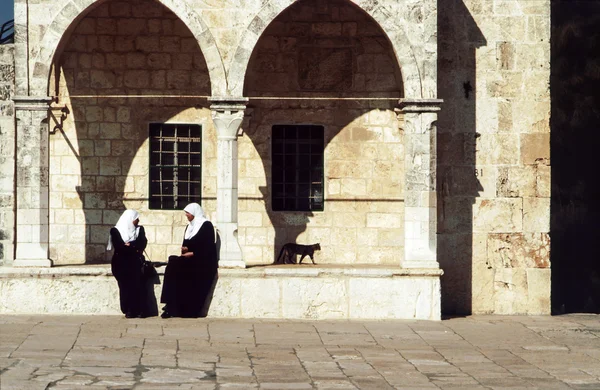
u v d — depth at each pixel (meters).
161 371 15.08
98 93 21.72
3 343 16.73
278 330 18.52
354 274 19.70
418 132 19.77
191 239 19.62
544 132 21.16
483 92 21.12
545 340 18.14
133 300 19.38
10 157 20.58
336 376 15.03
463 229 21.12
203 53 19.80
